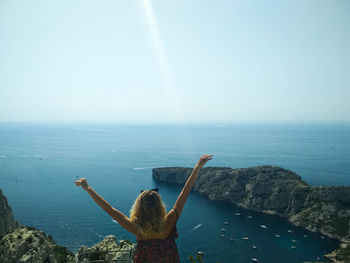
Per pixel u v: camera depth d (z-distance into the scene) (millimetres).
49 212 162125
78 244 117750
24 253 21516
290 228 143750
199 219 154875
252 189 183750
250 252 112375
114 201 187500
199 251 112688
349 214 139500
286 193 172500
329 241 126562
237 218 158000
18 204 176625
